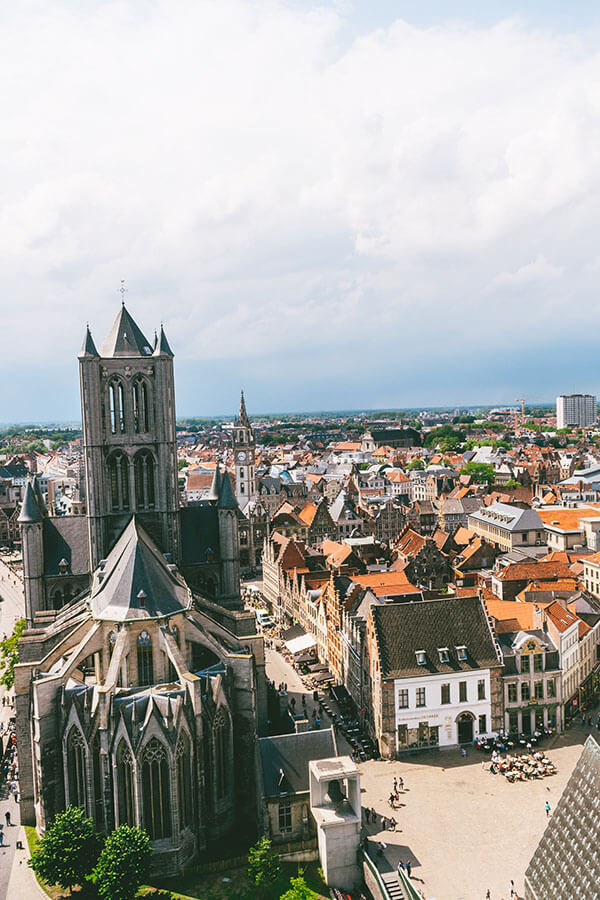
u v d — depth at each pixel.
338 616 123.38
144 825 73.50
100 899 68.19
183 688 78.12
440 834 80.31
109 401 107.25
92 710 75.25
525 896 63.38
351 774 75.94
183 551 113.38
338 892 73.75
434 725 100.06
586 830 57.41
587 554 173.25
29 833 82.38
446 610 105.44
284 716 100.56
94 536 105.88
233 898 71.12
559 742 102.19
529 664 103.75
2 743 100.62
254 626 103.50
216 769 80.38
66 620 94.81
